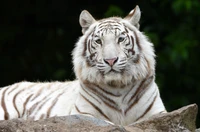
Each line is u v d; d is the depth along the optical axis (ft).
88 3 84.17
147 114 43.45
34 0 84.28
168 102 79.15
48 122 34.60
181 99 78.59
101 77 42.83
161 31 80.33
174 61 75.72
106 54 42.06
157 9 81.41
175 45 75.41
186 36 77.61
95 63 43.01
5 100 50.34
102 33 43.42
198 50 79.41
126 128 34.53
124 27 44.09
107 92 43.27
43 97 49.88
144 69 43.39
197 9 77.71
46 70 83.46
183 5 73.82
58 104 47.98
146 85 43.68
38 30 84.74
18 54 84.07
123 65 42.29
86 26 45.98
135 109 43.37
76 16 84.28
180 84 80.23
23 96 50.65
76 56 44.65
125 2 83.15
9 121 34.42
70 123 34.63
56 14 84.53
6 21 84.12
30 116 49.26
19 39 84.38
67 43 84.02
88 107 43.60
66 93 48.44
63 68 83.35
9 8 83.92
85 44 44.39
